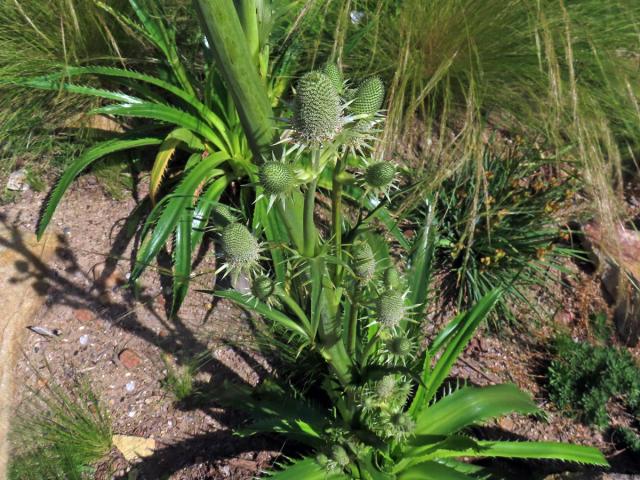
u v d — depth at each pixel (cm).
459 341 50
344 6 63
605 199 64
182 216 59
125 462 54
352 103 28
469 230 66
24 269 64
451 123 81
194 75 74
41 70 71
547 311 71
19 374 59
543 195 73
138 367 60
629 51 78
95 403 55
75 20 62
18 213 69
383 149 58
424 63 77
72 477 50
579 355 66
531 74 75
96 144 65
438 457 50
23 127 73
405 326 49
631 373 63
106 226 69
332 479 45
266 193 27
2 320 61
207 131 68
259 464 54
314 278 31
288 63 73
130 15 75
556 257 75
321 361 59
